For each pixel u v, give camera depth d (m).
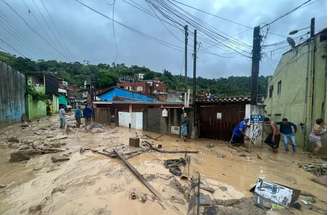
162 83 57.19
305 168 10.42
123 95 38.00
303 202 6.91
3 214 6.03
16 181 8.08
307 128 15.35
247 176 9.13
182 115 17.50
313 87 14.96
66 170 8.82
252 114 15.06
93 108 27.95
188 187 7.12
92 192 6.73
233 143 15.12
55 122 28.09
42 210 6.04
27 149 11.91
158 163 9.76
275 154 13.25
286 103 18.97
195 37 19.20
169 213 5.74
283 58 19.78
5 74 22.25
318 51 14.55
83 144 13.59
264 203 6.47
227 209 6.02
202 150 13.23
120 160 9.98
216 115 17.20
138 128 21.72
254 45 15.34
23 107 29.09
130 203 6.09
